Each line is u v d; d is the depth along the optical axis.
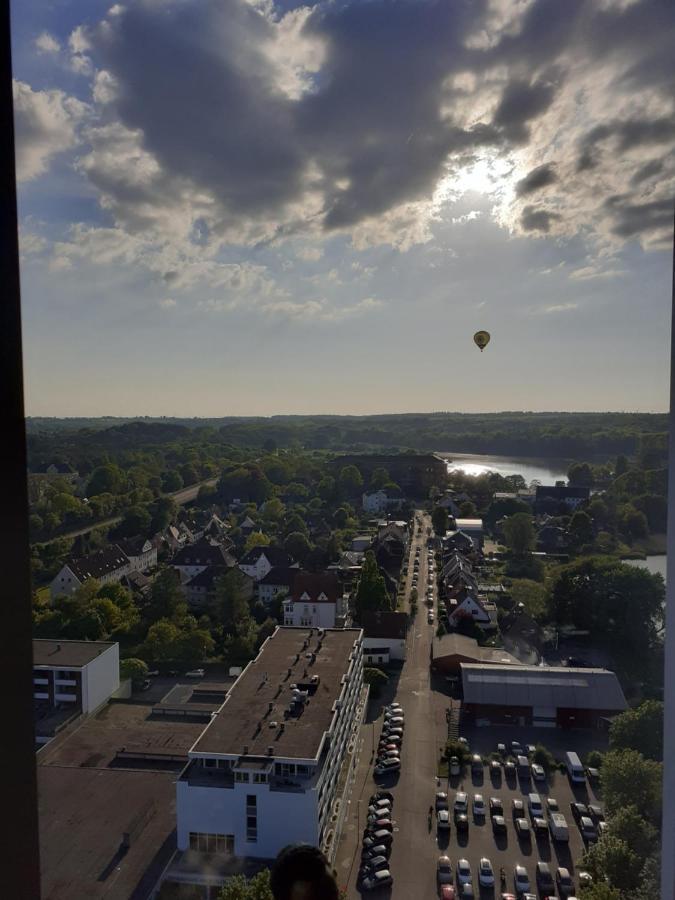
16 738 1.67
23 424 1.70
